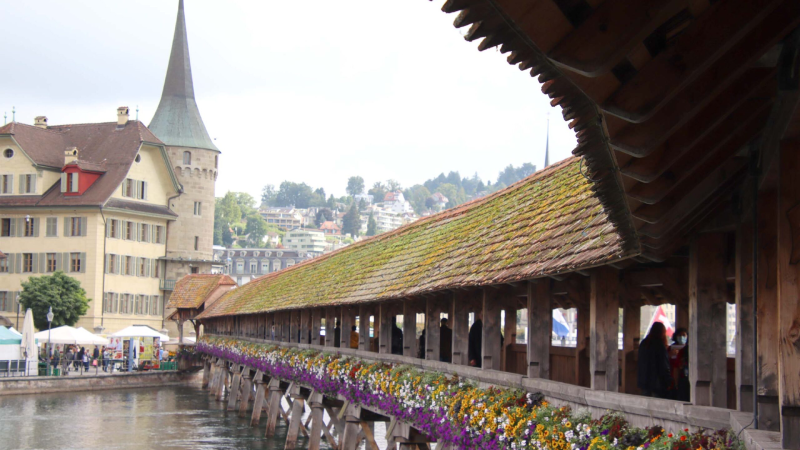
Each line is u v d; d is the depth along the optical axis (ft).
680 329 36.14
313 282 101.76
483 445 35.91
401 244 77.15
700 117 15.58
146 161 244.22
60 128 254.47
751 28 12.15
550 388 33.96
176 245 253.44
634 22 10.32
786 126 15.72
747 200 22.66
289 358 96.27
